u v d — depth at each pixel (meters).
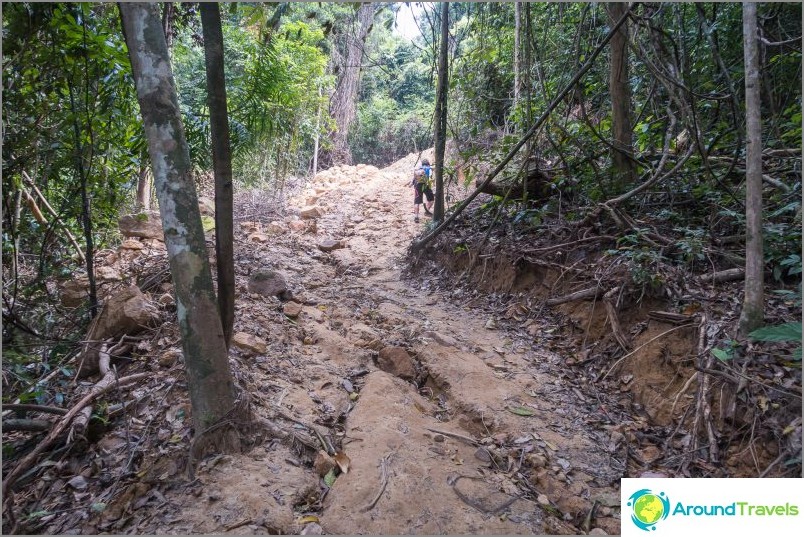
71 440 2.94
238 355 3.77
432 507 2.58
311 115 11.89
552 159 7.09
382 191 13.11
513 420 3.49
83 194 4.29
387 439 3.07
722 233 4.68
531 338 4.88
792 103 5.63
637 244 4.77
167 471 2.66
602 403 3.79
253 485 2.53
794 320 3.37
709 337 3.54
